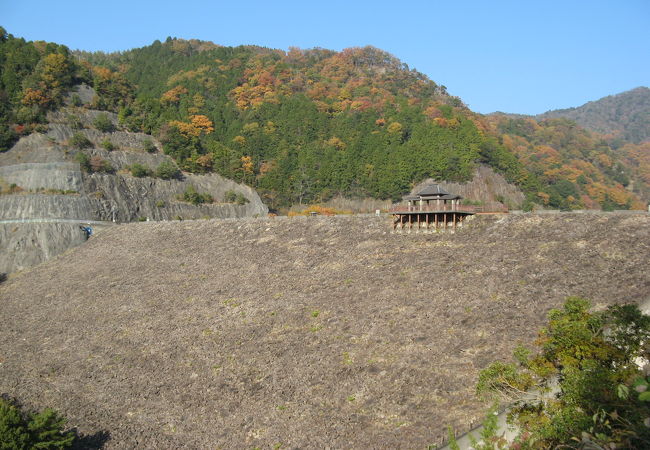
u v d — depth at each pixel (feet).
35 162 399.44
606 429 82.79
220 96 654.12
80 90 502.38
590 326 104.17
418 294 173.99
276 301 195.00
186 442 127.24
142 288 243.19
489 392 109.60
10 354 197.67
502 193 490.90
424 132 532.32
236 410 136.87
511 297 157.79
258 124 590.55
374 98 624.18
